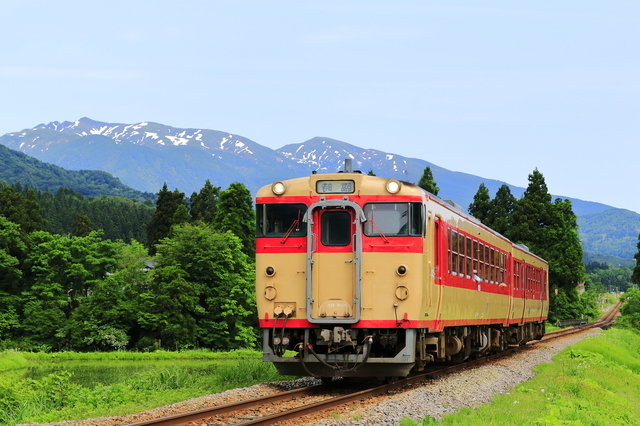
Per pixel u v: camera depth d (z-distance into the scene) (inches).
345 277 541.6
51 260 2228.1
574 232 2901.1
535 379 687.7
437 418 432.5
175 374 711.1
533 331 1392.7
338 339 527.8
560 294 2891.2
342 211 549.3
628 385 813.2
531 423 415.8
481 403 510.3
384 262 541.0
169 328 1929.1
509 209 3031.5
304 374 565.3
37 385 650.8
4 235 2165.4
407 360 538.3
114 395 603.8
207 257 2062.0
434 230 598.2
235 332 2096.5
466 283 731.4
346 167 577.9
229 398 522.6
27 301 2169.0
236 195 2466.8
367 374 559.5
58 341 2070.6
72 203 7421.3
